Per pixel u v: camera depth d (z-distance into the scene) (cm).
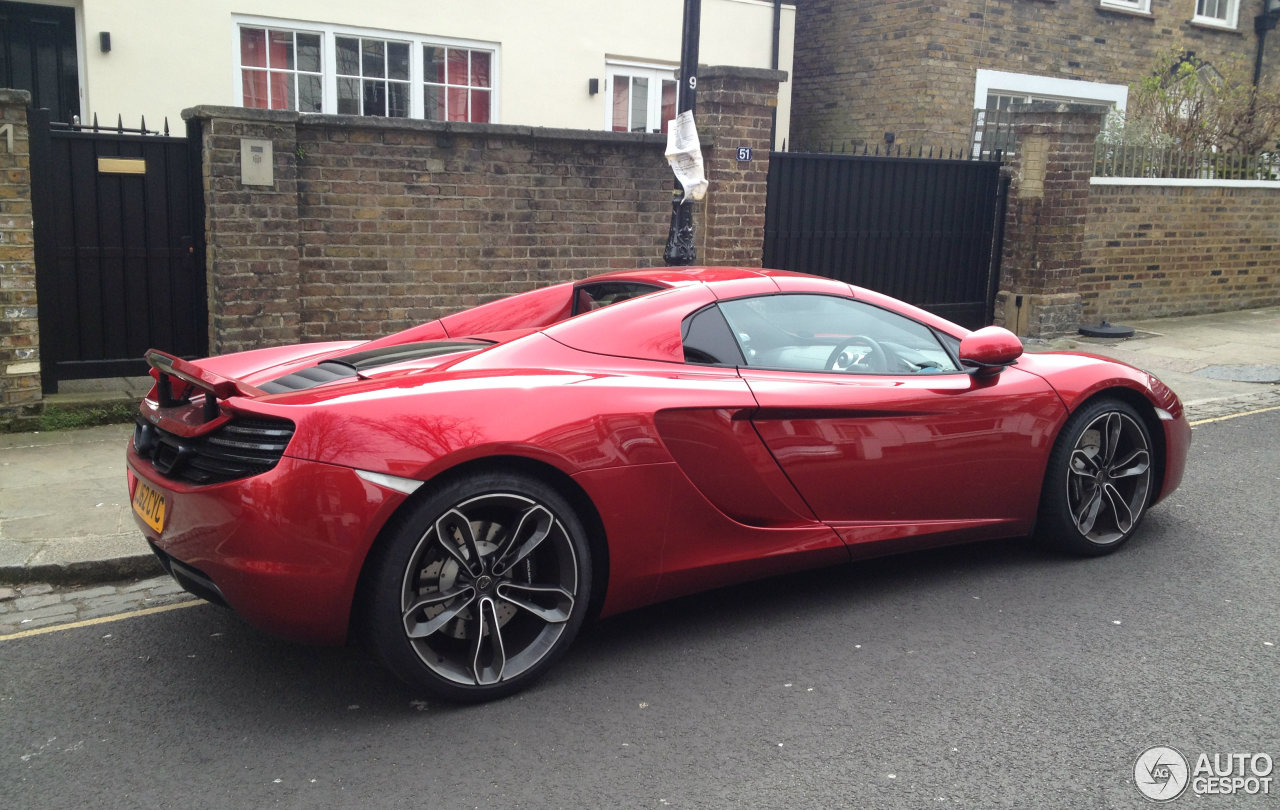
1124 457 461
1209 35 1603
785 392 370
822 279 420
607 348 359
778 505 373
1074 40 1458
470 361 345
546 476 329
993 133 1405
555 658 333
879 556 411
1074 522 443
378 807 268
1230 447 653
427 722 313
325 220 738
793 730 307
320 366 386
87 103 975
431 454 300
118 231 696
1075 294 1073
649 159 846
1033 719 313
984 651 361
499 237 799
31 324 648
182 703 326
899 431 393
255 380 386
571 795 273
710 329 378
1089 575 434
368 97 1095
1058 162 1028
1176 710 319
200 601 414
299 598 294
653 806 268
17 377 648
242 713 319
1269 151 1302
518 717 316
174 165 702
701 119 870
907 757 292
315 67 1060
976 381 418
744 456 361
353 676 346
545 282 824
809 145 1498
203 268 718
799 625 384
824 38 1482
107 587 430
